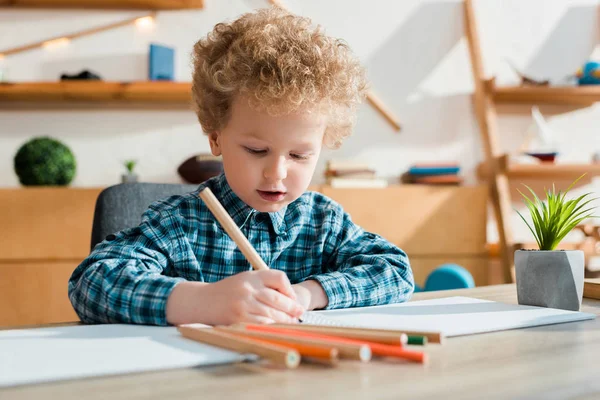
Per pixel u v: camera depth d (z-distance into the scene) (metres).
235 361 0.40
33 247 2.07
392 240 2.26
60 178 2.18
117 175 2.38
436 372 0.36
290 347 0.39
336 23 2.54
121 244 0.77
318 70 0.76
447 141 2.56
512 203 2.56
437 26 2.59
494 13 2.66
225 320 0.55
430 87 2.57
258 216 0.90
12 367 0.37
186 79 2.43
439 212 2.28
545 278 0.67
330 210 0.97
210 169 2.23
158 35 2.42
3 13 2.36
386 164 2.52
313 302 0.68
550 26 2.68
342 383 0.34
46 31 2.37
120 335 0.50
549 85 2.44
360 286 0.72
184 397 0.31
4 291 2.06
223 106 0.76
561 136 2.63
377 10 2.57
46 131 2.35
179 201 0.88
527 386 0.33
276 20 0.84
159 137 2.40
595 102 2.63
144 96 2.31
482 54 2.64
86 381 0.35
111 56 2.39
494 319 0.57
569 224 0.70
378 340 0.41
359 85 0.90
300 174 0.75
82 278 0.67
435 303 0.70
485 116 2.43
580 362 0.39
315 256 0.94
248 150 0.74
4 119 2.34
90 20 2.39
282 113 0.71
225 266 0.88
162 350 0.42
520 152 2.42
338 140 0.86
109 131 2.38
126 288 0.61
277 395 0.31
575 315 0.59
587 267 2.36
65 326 0.59
